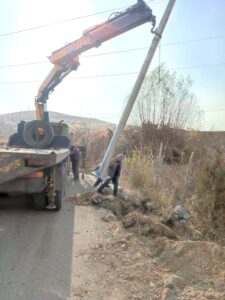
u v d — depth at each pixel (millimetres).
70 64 14836
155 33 12555
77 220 8414
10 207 9328
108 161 12086
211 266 5676
